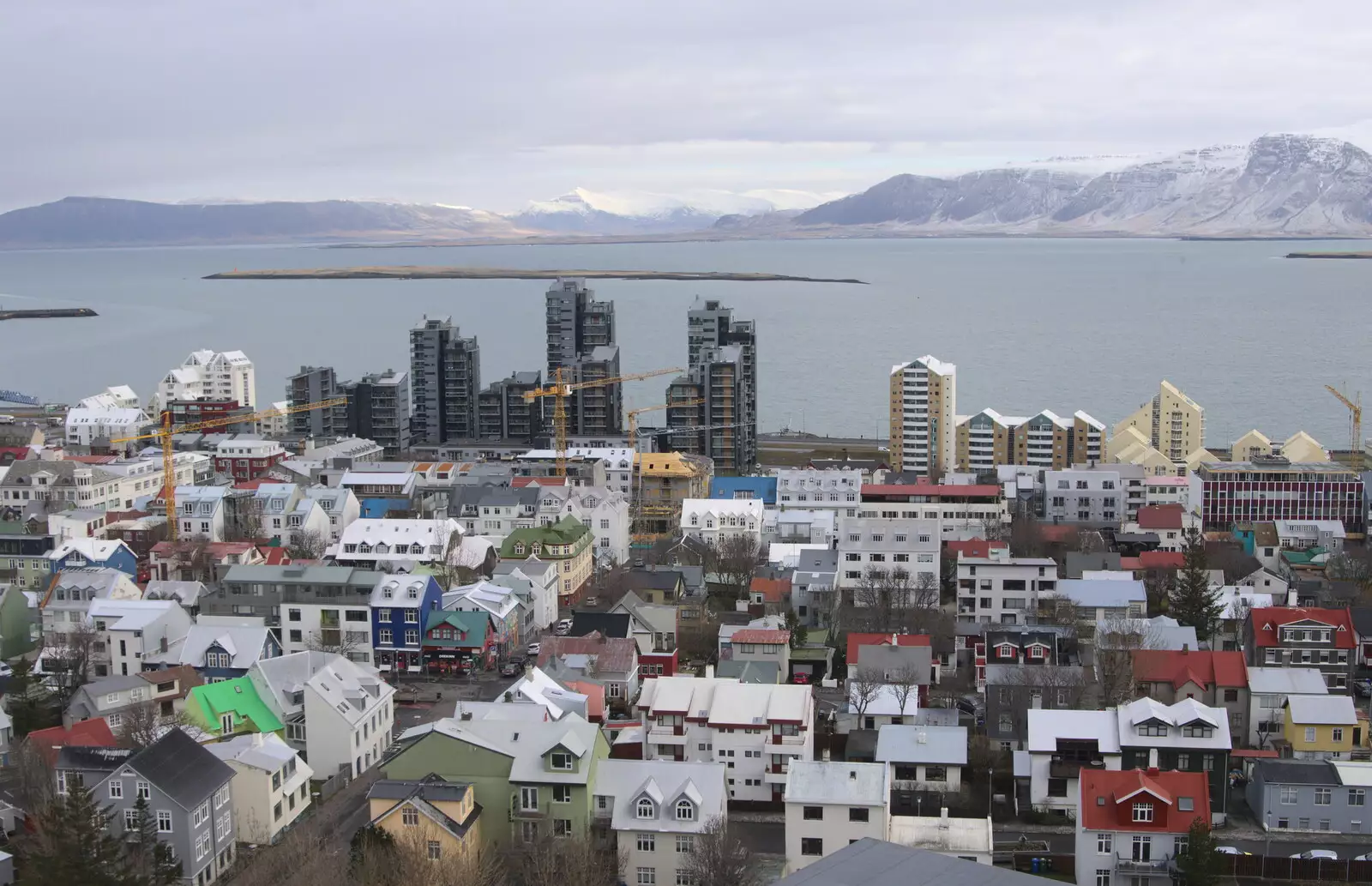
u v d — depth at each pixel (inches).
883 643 7613.2
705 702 6476.4
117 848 5113.2
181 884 5487.2
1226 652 7278.5
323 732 6614.2
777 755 6309.1
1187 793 5467.5
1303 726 6658.5
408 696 7790.4
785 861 5605.3
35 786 5807.1
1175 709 6215.6
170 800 5487.2
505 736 5851.4
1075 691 6909.5
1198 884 5226.4
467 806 5521.7
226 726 6707.7
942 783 6304.1
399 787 5541.3
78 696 7017.7
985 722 6988.2
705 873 5221.5
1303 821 5999.0
